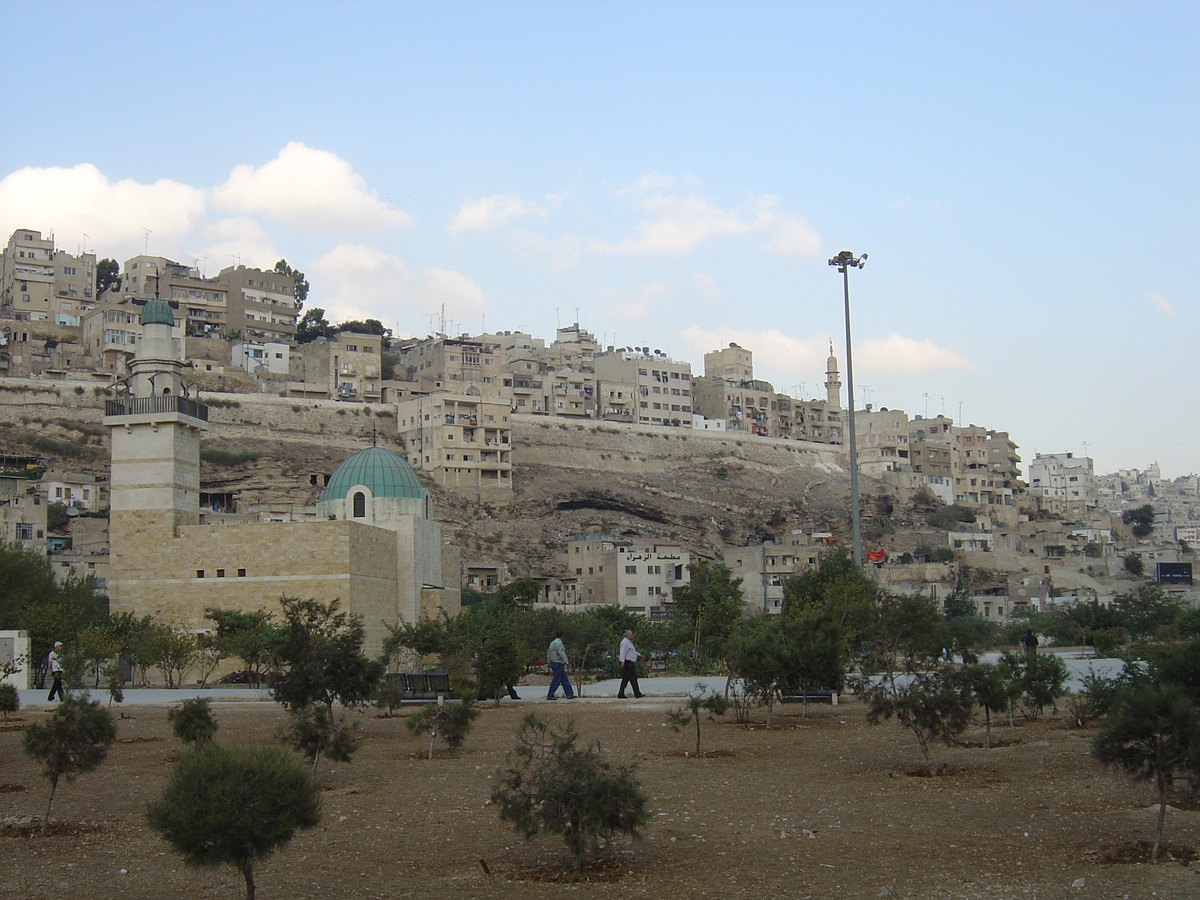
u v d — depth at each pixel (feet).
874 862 66.39
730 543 609.83
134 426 265.75
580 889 62.95
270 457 541.75
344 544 255.50
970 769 95.35
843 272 225.35
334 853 72.64
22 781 102.12
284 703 124.77
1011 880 62.23
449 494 564.30
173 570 260.62
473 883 64.85
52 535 422.41
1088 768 93.71
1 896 64.18
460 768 104.06
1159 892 59.57
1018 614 445.37
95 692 201.67
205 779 59.93
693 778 94.58
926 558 562.66
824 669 126.11
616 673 237.25
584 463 648.79
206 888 65.21
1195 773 70.95
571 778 67.92
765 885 62.28
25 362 566.36
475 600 403.13
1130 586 565.12
